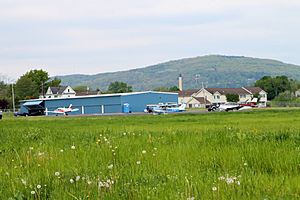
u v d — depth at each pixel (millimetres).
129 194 6824
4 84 163375
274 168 8953
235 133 16031
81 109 101750
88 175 8453
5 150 13984
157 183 7727
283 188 6980
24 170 9359
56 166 9734
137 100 98125
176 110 87125
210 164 9820
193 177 8062
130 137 16188
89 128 29828
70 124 39719
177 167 9352
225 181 7305
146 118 52281
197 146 12539
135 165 9578
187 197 6355
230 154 10367
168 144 13680
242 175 8102
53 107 106125
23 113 101312
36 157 11156
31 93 160750
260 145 11570
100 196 6781
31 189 7348
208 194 6539
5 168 9852
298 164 8977
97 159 10523
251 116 49031
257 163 9406
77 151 11773
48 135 19188
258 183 7340
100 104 99000
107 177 8156
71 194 6789
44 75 174875
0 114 75125
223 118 45875
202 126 30391
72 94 160625
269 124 31359
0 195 7078
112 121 44906
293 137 14273
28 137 18672
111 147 12328
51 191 7305
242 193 6664
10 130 25719
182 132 18500
